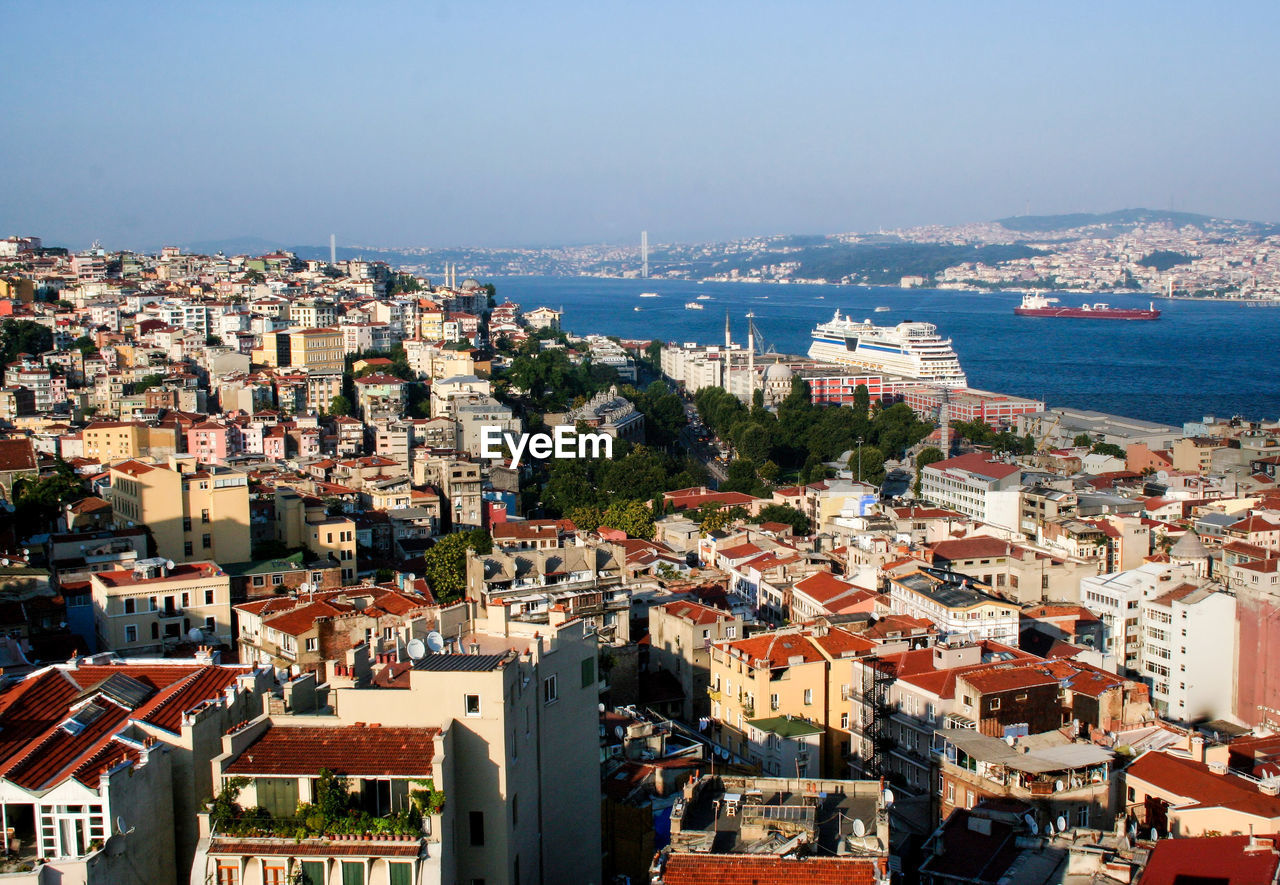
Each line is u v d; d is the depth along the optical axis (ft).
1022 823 353.92
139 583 595.47
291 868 243.60
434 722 267.18
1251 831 365.40
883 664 561.43
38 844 235.81
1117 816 406.21
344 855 242.78
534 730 293.84
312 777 249.96
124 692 280.31
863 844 286.25
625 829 358.64
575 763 314.96
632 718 478.59
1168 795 398.83
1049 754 415.23
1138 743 479.82
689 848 285.23
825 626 618.03
